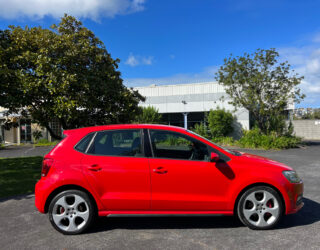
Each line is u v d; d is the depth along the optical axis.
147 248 3.21
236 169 3.74
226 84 18.94
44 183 3.72
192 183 3.73
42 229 3.92
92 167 3.70
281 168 3.85
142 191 3.72
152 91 25.70
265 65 17.62
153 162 3.76
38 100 8.50
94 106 8.62
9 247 3.31
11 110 8.59
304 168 8.83
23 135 23.81
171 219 4.27
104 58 9.36
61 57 7.98
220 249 3.14
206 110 24.00
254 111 18.64
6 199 5.65
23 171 8.71
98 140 3.92
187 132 4.00
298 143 18.30
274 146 16.28
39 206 3.72
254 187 3.72
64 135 4.06
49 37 8.17
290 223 3.98
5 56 7.96
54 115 8.10
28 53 7.82
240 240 3.39
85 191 3.78
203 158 3.86
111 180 3.70
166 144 3.90
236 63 18.19
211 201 3.71
